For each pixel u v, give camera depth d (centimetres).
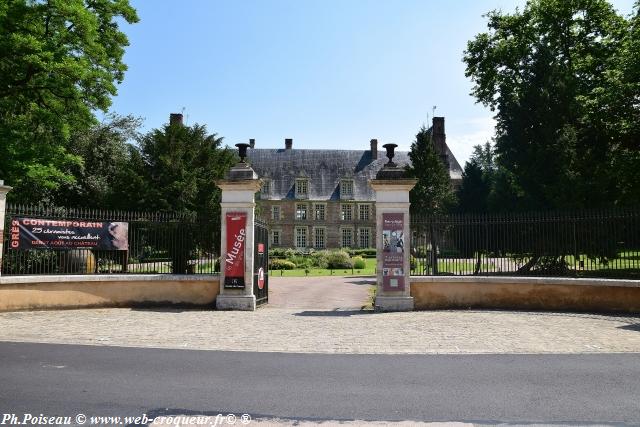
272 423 450
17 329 929
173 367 656
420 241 1269
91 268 1296
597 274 1216
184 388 559
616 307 1134
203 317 1102
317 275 2803
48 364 667
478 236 1265
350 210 6081
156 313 1155
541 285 1187
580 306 1159
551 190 1889
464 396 531
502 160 2264
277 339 853
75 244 1223
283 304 1391
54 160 1859
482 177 5112
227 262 1226
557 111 2016
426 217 1270
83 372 626
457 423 450
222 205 1239
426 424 448
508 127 2162
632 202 1856
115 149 2905
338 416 468
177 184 2691
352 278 2542
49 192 2467
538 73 2136
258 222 1308
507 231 1252
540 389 557
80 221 1233
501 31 2656
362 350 767
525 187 2056
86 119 1858
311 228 6012
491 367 658
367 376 613
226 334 898
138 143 3158
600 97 1808
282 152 6356
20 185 2148
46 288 1175
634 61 1711
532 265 1248
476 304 1216
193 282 1261
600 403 507
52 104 1795
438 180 3328
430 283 1221
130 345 803
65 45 1680
